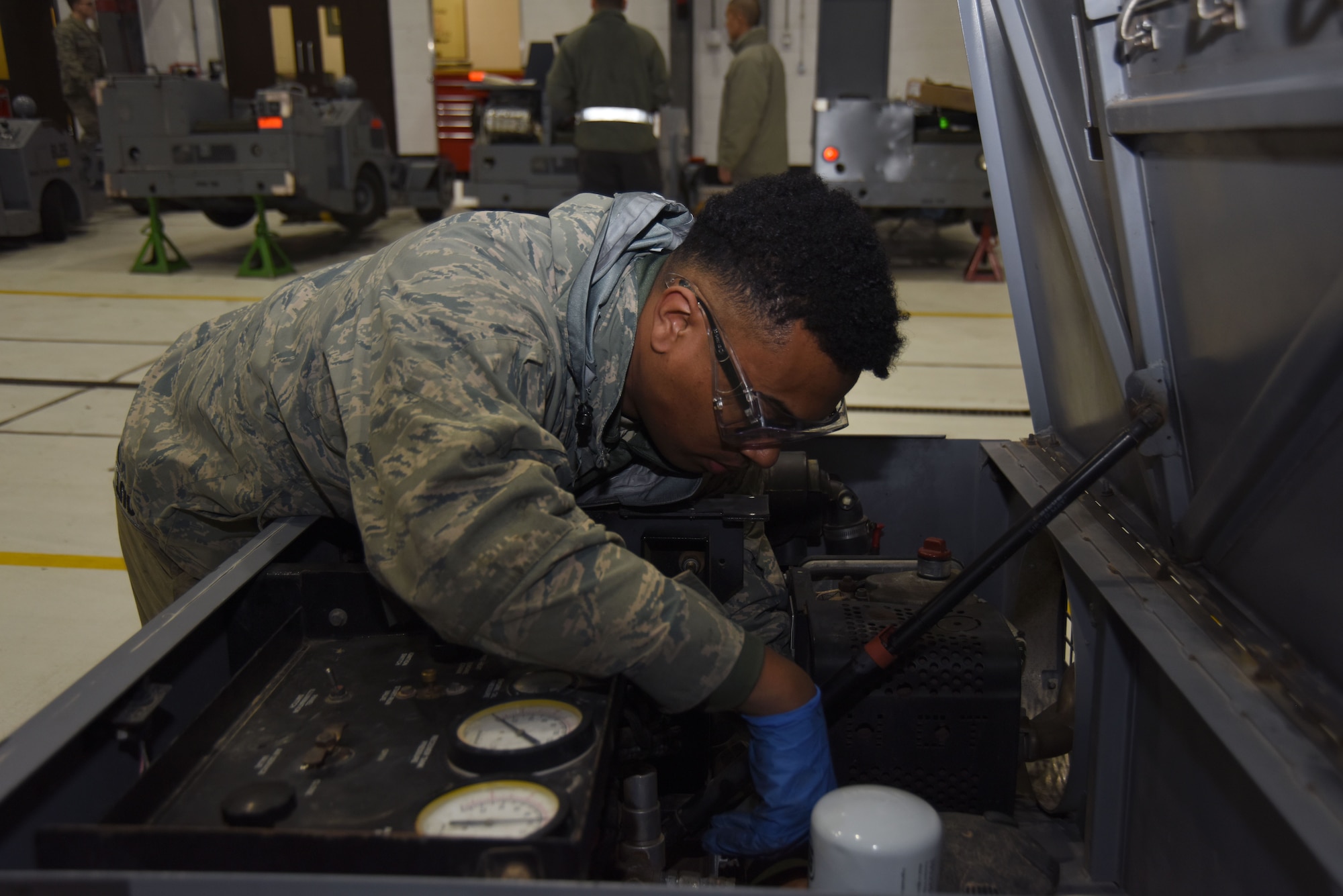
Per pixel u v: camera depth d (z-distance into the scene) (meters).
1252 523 0.89
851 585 1.27
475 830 0.65
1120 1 0.94
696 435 0.96
